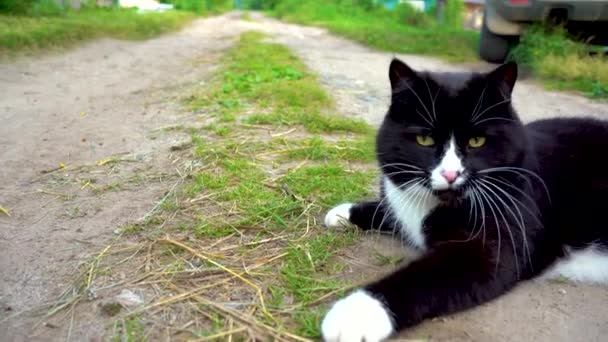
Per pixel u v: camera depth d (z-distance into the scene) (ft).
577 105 3.42
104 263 1.37
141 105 3.21
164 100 3.31
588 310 1.23
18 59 4.78
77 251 1.44
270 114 2.74
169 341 1.07
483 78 1.37
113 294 1.22
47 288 1.27
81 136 2.54
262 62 4.54
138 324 1.11
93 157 2.23
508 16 4.60
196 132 2.52
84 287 1.25
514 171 1.34
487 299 1.21
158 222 1.60
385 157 1.48
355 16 13.08
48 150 2.33
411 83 1.41
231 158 2.13
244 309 1.17
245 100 3.14
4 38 5.11
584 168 1.47
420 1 13.29
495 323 1.16
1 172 2.06
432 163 1.37
